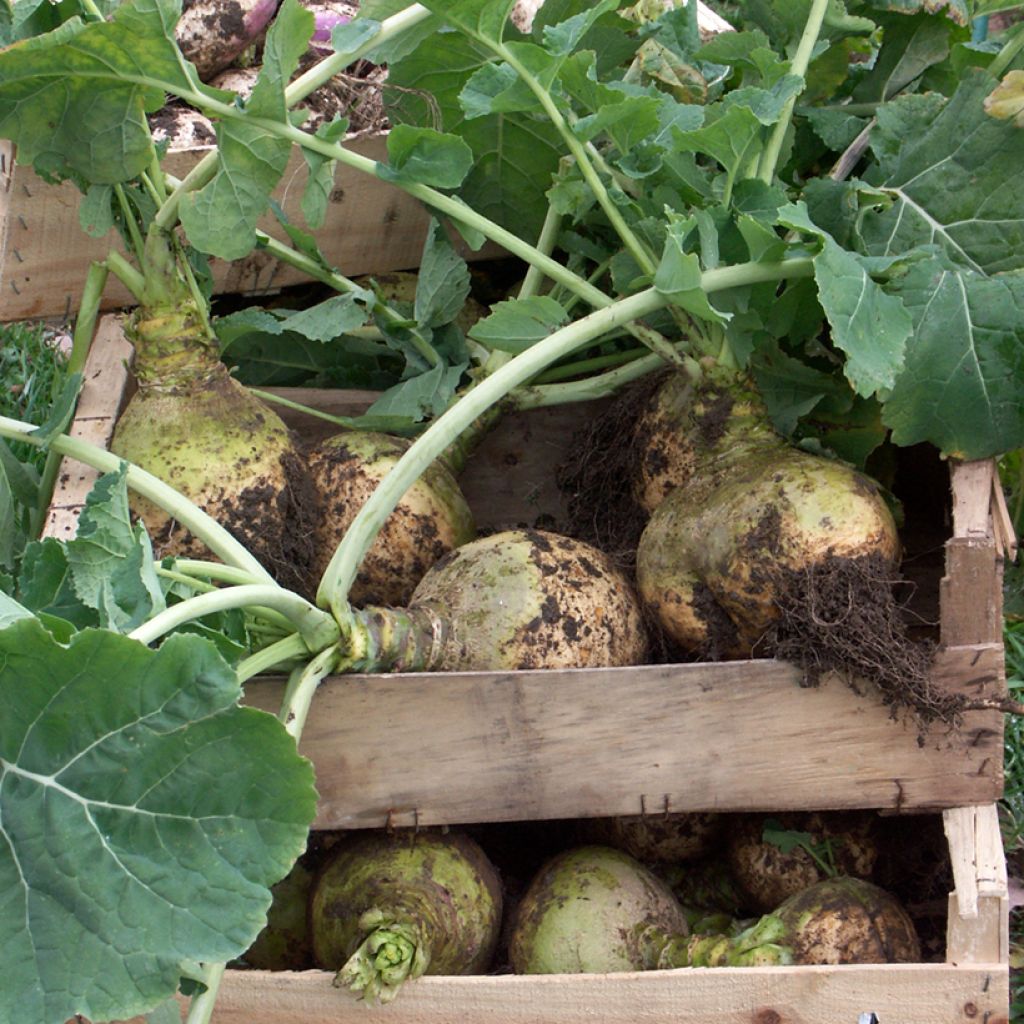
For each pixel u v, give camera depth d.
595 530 1.37
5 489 1.22
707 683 1.18
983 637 1.17
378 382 1.45
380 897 1.20
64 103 1.19
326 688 1.17
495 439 1.43
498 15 1.19
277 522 1.26
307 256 1.37
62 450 1.21
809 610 1.17
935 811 1.19
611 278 1.37
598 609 1.23
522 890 1.32
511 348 1.29
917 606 1.36
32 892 0.96
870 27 1.31
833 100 1.43
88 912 0.96
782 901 1.27
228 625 1.14
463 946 1.21
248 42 1.52
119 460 1.18
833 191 1.26
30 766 0.97
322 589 1.17
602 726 1.18
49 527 1.23
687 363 1.27
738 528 1.19
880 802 1.19
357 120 1.47
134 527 1.11
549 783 1.19
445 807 1.19
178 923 0.96
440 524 1.31
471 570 1.23
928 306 1.22
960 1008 1.14
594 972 1.20
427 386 1.34
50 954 0.95
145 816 0.97
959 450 1.22
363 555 1.18
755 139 1.22
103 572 1.08
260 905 0.97
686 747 1.18
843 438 1.27
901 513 1.27
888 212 1.27
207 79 1.53
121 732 0.96
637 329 1.27
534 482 1.44
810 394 1.28
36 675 0.95
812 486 1.19
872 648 1.16
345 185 1.39
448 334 1.39
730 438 1.26
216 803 0.97
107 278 1.31
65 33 1.14
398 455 1.31
